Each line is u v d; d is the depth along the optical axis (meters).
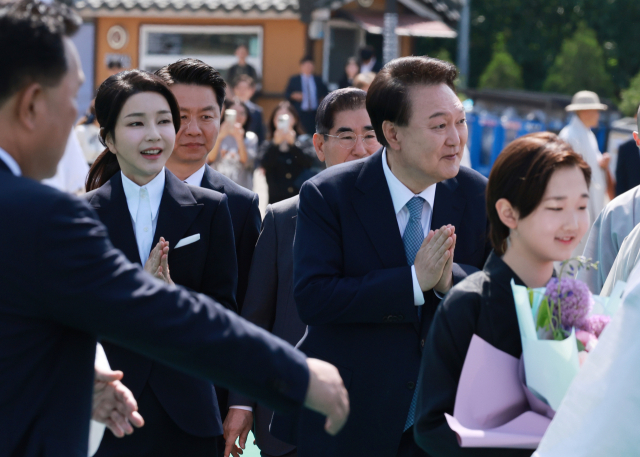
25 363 2.31
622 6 38.06
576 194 2.58
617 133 15.88
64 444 2.36
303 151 8.47
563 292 2.53
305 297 3.48
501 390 2.60
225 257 3.99
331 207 3.60
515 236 2.69
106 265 2.30
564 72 31.89
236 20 21.75
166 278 3.58
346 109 4.68
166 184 3.92
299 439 3.61
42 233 2.25
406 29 23.47
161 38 22.05
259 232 4.78
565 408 2.44
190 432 3.71
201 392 3.78
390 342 3.49
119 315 2.29
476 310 2.69
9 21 2.29
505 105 23.23
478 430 2.55
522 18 39.03
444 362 2.71
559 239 2.60
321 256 3.54
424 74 3.45
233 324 2.39
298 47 21.73
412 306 3.38
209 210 3.95
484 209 3.73
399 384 3.47
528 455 2.56
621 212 4.51
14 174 2.35
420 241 3.61
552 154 2.58
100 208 3.82
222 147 9.60
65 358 2.39
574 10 38.28
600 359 2.43
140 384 3.66
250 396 2.41
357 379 3.50
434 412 2.68
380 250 3.55
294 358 2.44
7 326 2.29
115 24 21.98
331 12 22.81
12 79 2.29
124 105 3.79
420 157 3.45
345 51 23.47
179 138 4.66
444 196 3.67
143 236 3.85
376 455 3.48
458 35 34.94
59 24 2.36
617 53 37.66
